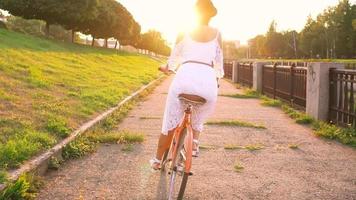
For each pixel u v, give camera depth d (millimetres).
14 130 6961
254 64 19750
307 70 11516
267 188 5453
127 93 15305
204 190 5328
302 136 8914
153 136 8656
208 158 6926
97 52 38969
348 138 8344
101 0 54062
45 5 41812
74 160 6598
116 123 10062
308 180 5820
